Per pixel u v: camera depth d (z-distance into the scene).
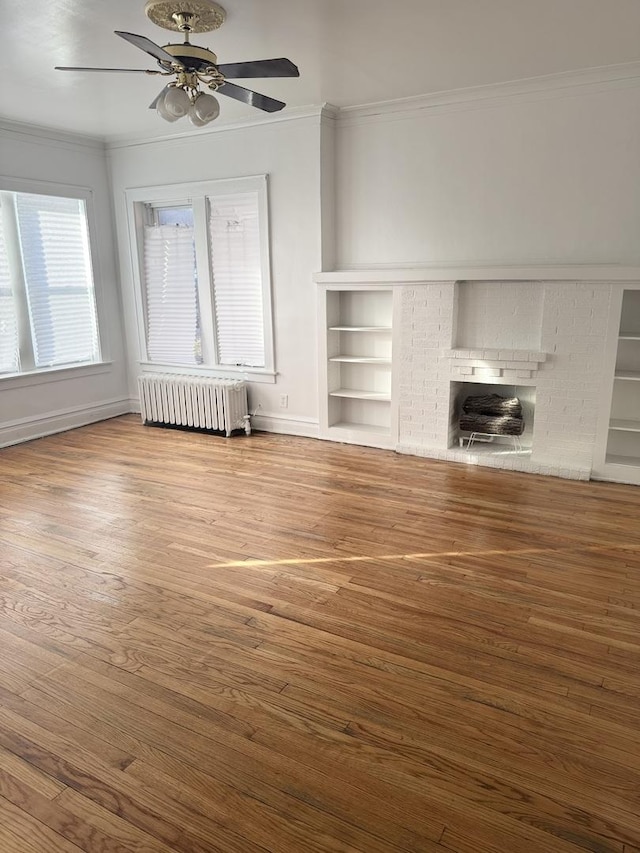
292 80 4.29
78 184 5.99
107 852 1.69
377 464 4.97
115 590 3.07
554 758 1.99
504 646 2.58
